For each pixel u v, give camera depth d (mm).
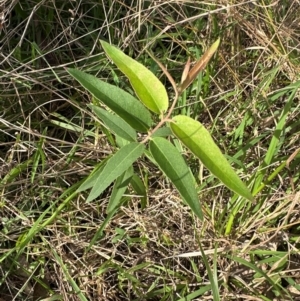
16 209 508
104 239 516
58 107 564
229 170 313
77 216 521
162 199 521
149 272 504
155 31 606
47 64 567
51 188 523
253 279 495
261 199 498
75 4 624
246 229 493
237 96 556
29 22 573
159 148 339
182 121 318
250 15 587
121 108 348
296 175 508
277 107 573
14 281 507
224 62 567
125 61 320
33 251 510
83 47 593
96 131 537
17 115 550
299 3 590
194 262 512
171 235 514
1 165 537
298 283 499
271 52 571
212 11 536
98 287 502
